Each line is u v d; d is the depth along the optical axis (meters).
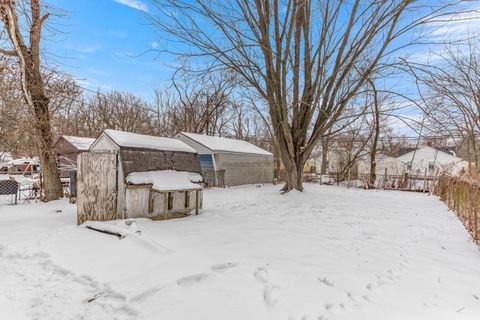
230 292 2.71
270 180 21.12
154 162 6.13
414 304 2.61
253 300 2.58
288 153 11.36
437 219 6.82
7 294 2.88
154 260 3.46
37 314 2.53
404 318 2.37
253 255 3.72
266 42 9.45
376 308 2.51
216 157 16.34
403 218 6.77
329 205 8.58
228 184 16.91
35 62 9.11
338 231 5.20
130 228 4.50
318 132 11.11
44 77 9.55
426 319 2.36
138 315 2.42
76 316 2.49
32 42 9.00
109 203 5.42
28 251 4.00
